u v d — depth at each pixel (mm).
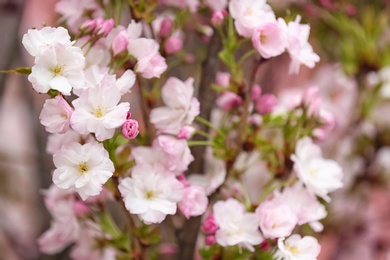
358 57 1227
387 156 1353
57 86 816
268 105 958
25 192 1588
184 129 898
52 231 1007
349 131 1260
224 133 944
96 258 983
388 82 1244
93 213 963
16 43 1156
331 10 1229
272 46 891
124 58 884
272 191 945
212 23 949
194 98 910
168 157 886
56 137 944
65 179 830
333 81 1282
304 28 917
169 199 874
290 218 891
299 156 949
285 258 879
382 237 1370
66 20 966
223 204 903
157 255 984
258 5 906
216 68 962
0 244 1528
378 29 1237
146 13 914
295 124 973
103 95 829
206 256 912
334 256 1373
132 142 925
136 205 862
